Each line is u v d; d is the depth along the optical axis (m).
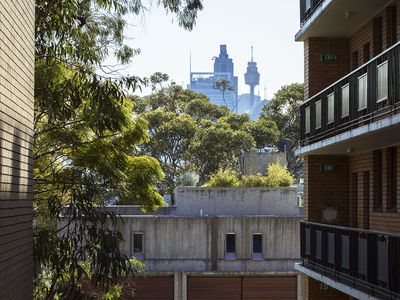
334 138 16.30
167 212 38.25
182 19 18.97
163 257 34.41
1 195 9.93
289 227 34.59
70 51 17.75
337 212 20.05
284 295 34.41
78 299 15.38
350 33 19.55
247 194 37.97
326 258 17.34
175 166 59.97
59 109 17.30
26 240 12.00
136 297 33.88
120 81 16.95
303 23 19.78
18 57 10.93
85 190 16.52
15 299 10.95
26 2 11.50
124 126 18.09
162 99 67.94
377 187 17.69
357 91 14.88
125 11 18.77
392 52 12.49
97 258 15.05
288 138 66.69
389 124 12.59
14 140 10.81
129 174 20.38
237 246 34.50
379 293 13.91
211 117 67.81
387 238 13.75
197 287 34.31
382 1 16.30
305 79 20.42
